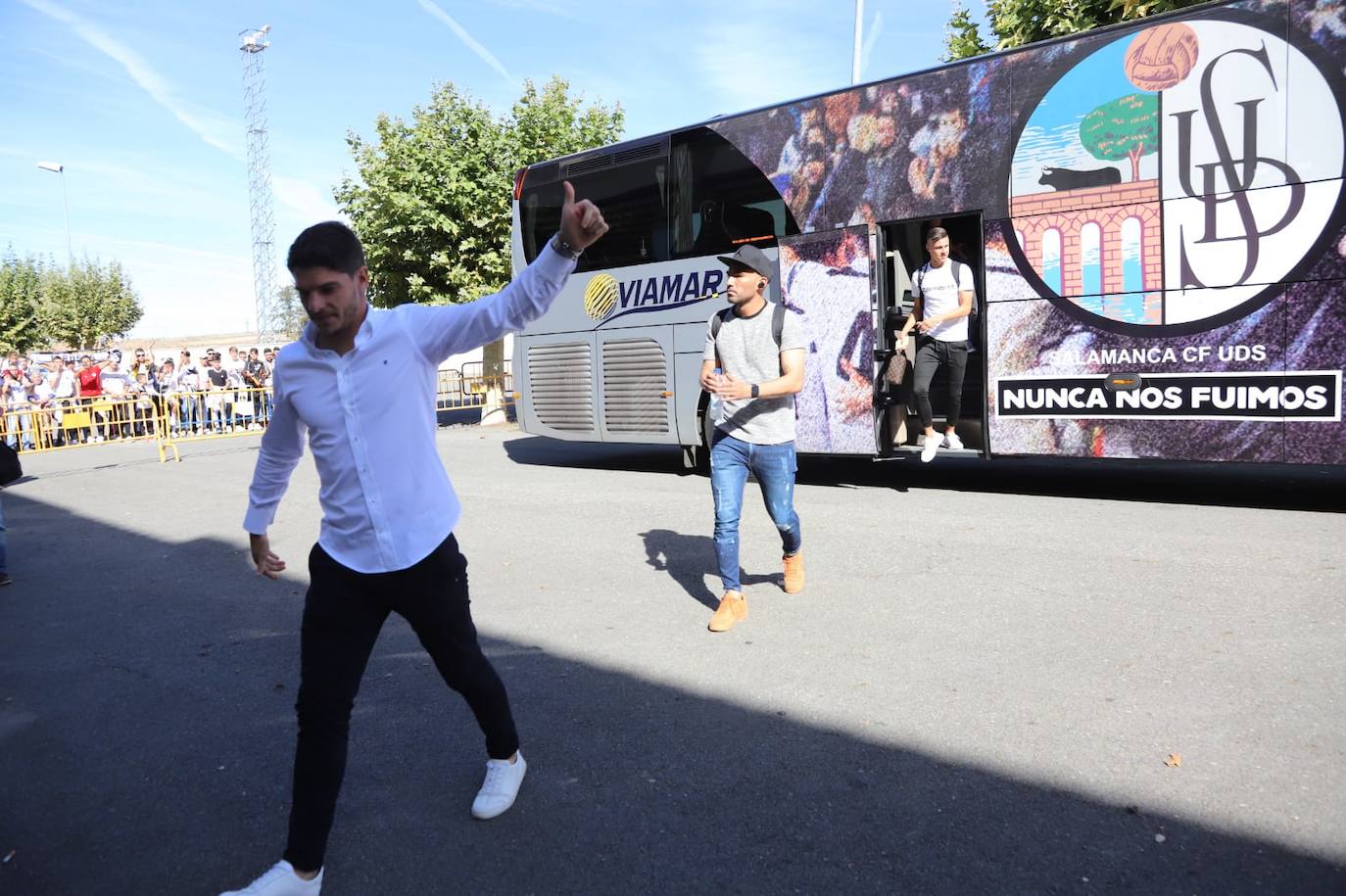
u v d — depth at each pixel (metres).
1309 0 6.37
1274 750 3.20
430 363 2.74
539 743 3.56
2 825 3.19
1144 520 6.70
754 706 3.80
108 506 10.19
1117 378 7.25
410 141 16.83
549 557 6.49
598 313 10.39
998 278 7.71
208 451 15.95
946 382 8.10
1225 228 6.76
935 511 7.34
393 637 4.96
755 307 4.67
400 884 2.69
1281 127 6.52
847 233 8.43
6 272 41.44
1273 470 8.98
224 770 3.54
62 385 19.30
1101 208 7.21
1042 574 5.41
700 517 7.56
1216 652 4.09
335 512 2.68
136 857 2.95
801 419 8.86
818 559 6.00
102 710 4.22
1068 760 3.21
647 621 4.96
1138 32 7.00
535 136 17.41
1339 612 4.50
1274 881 2.50
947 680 3.96
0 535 6.75
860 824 2.89
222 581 6.48
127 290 45.59
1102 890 2.49
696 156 9.46
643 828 2.92
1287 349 6.59
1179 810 2.87
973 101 7.73
